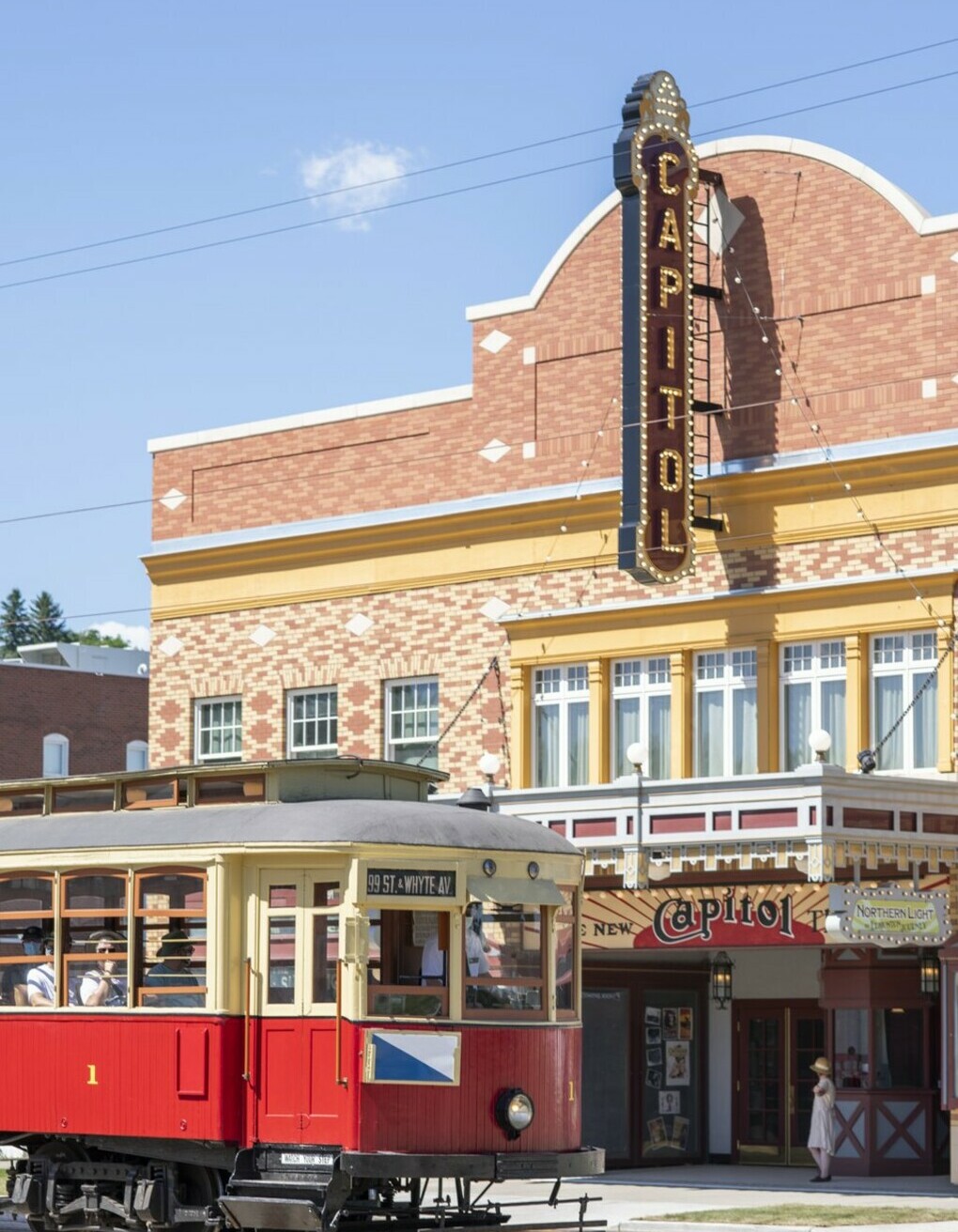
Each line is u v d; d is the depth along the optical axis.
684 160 28.69
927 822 25.64
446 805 18.48
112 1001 17.84
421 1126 16.69
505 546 31.45
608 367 30.72
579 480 30.80
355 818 16.98
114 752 56.50
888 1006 27.66
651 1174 28.17
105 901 18.06
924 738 27.20
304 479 34.06
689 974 30.20
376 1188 17.48
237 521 34.84
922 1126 27.62
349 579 33.19
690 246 28.72
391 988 16.78
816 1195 25.12
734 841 25.38
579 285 31.20
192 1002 17.31
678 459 28.38
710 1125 30.12
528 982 17.58
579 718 30.50
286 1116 16.81
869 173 28.55
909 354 27.95
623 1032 29.23
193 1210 17.42
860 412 28.31
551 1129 17.52
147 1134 17.39
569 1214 22.53
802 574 28.48
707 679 29.33
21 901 18.69
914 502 27.58
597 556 30.47
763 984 29.94
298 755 33.62
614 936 27.70
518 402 31.69
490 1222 17.56
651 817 26.19
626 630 29.89
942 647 26.94
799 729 28.41
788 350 29.05
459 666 31.73
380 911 16.97
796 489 28.61
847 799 24.88
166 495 35.78
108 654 60.19
